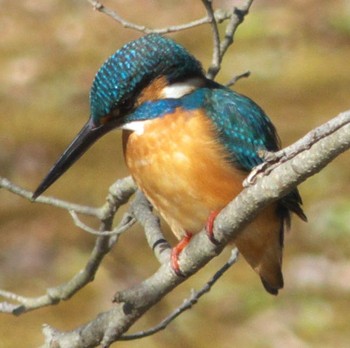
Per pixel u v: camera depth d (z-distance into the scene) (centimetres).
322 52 1934
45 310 1316
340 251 1395
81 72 1947
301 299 1319
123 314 676
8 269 1396
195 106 708
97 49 2045
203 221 712
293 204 732
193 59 723
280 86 1825
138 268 1360
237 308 1305
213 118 710
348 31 1998
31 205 1534
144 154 702
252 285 1338
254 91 1812
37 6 2208
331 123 535
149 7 2166
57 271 1391
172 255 668
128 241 1409
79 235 1455
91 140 727
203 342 1244
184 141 695
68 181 1570
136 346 1222
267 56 1919
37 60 2000
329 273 1359
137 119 708
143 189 722
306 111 1725
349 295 1326
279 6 2086
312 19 2034
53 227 1477
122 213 1414
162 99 705
